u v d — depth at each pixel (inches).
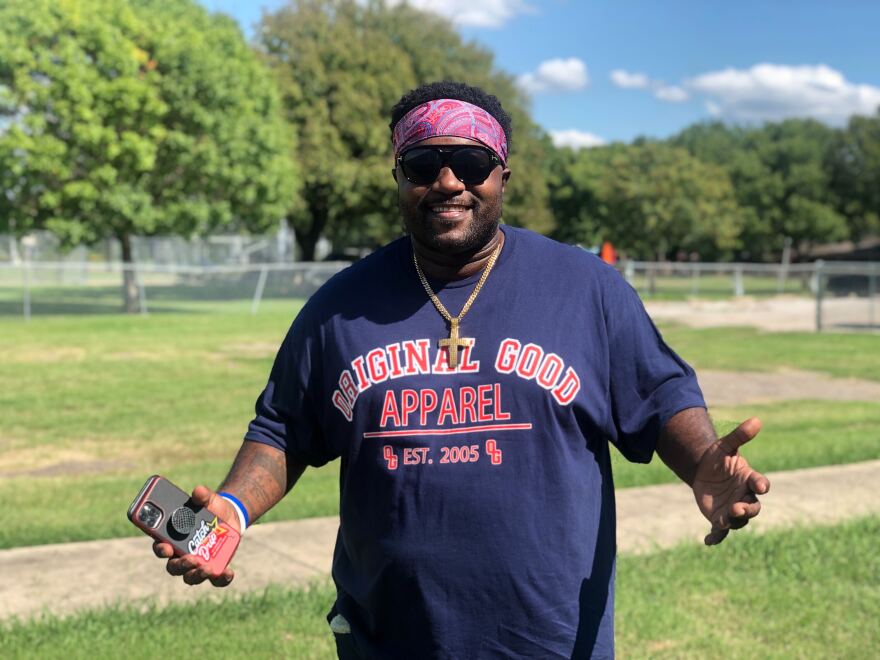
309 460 89.4
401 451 79.2
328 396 83.7
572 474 80.0
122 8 1098.7
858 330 927.0
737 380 554.3
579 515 80.2
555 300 81.8
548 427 79.0
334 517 233.9
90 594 177.9
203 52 1128.8
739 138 4286.4
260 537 215.2
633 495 253.9
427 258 83.0
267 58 1604.3
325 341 84.5
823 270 969.5
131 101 1038.4
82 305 1182.3
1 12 1029.8
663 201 1875.0
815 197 2797.7
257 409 89.5
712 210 1899.6
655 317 1112.8
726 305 1294.3
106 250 1679.4
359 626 85.7
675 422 81.4
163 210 1125.7
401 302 83.0
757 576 190.2
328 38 1616.6
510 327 80.4
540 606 78.6
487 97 85.5
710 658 153.0
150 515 72.5
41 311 1081.4
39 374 547.8
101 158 1069.1
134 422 398.0
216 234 1775.3
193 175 1159.6
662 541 213.0
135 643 153.8
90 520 232.5
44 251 1622.8
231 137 1165.1
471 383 79.4
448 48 1808.6
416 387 79.7
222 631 160.1
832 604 175.8
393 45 1689.2
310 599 174.1
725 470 75.1
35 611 169.0
